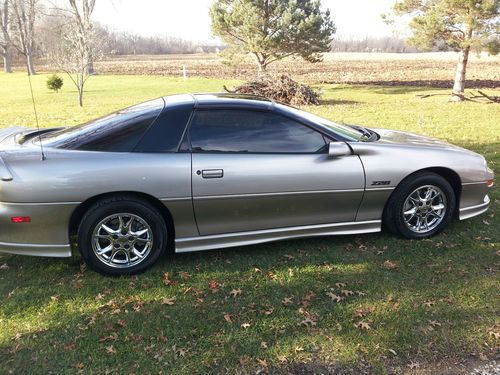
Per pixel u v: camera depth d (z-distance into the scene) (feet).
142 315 10.20
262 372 8.43
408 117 41.19
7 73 146.10
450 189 13.75
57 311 10.39
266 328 9.69
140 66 138.21
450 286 11.25
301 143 12.57
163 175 11.34
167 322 9.94
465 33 53.88
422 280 11.57
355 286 11.34
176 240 12.05
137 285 11.49
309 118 13.08
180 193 11.52
